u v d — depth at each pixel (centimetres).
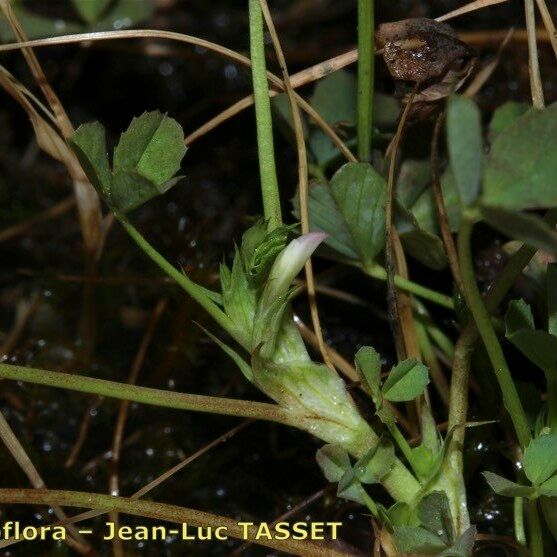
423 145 15
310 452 16
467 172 13
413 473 15
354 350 16
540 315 15
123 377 17
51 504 14
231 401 14
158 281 17
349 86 16
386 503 15
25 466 15
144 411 16
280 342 14
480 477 15
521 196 13
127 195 14
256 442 16
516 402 14
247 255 14
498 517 15
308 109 15
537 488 13
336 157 16
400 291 15
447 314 16
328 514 15
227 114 16
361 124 15
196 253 17
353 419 14
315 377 14
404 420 15
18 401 16
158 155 14
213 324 16
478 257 16
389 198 14
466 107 13
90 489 16
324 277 16
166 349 16
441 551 14
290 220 17
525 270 15
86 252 17
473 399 15
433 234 15
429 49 15
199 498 16
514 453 15
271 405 14
